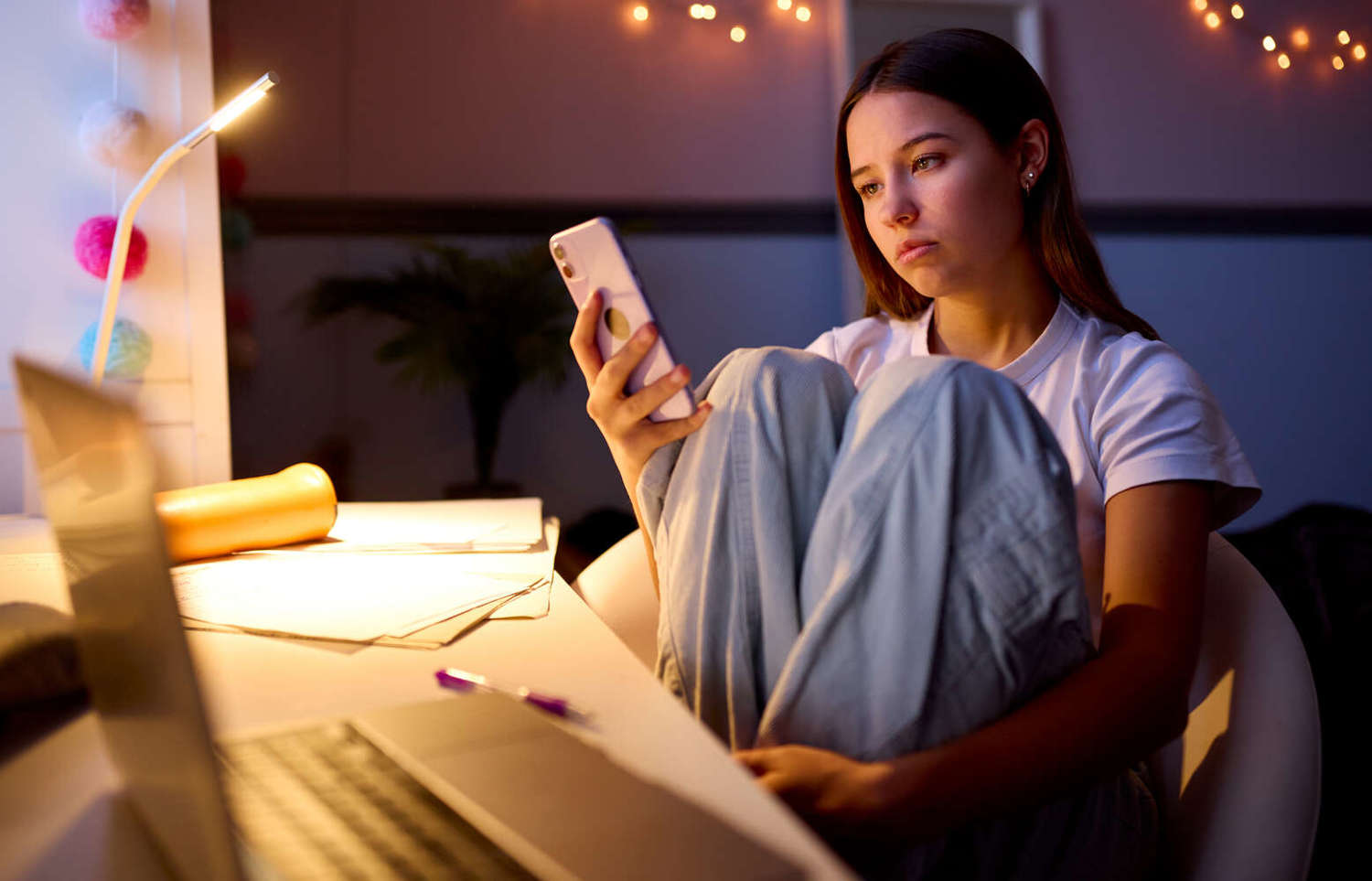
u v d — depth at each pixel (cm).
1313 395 390
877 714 61
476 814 46
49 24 148
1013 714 64
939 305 113
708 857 41
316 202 300
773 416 70
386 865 41
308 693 64
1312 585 160
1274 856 70
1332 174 391
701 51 331
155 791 43
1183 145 371
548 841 43
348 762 52
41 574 95
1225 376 379
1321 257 391
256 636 77
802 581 66
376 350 306
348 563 102
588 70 321
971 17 346
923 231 102
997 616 62
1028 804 62
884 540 62
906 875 64
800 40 339
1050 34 354
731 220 336
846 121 111
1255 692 80
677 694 71
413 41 307
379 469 312
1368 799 132
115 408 37
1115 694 67
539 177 318
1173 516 84
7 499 147
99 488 45
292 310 301
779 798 57
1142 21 365
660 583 77
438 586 91
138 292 153
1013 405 65
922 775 58
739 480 69
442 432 318
